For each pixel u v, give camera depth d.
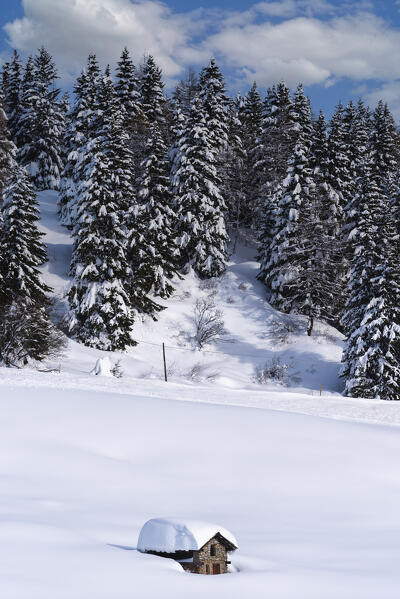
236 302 64.50
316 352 57.81
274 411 25.48
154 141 61.62
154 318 58.91
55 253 66.62
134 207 58.47
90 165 55.25
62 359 47.56
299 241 64.56
